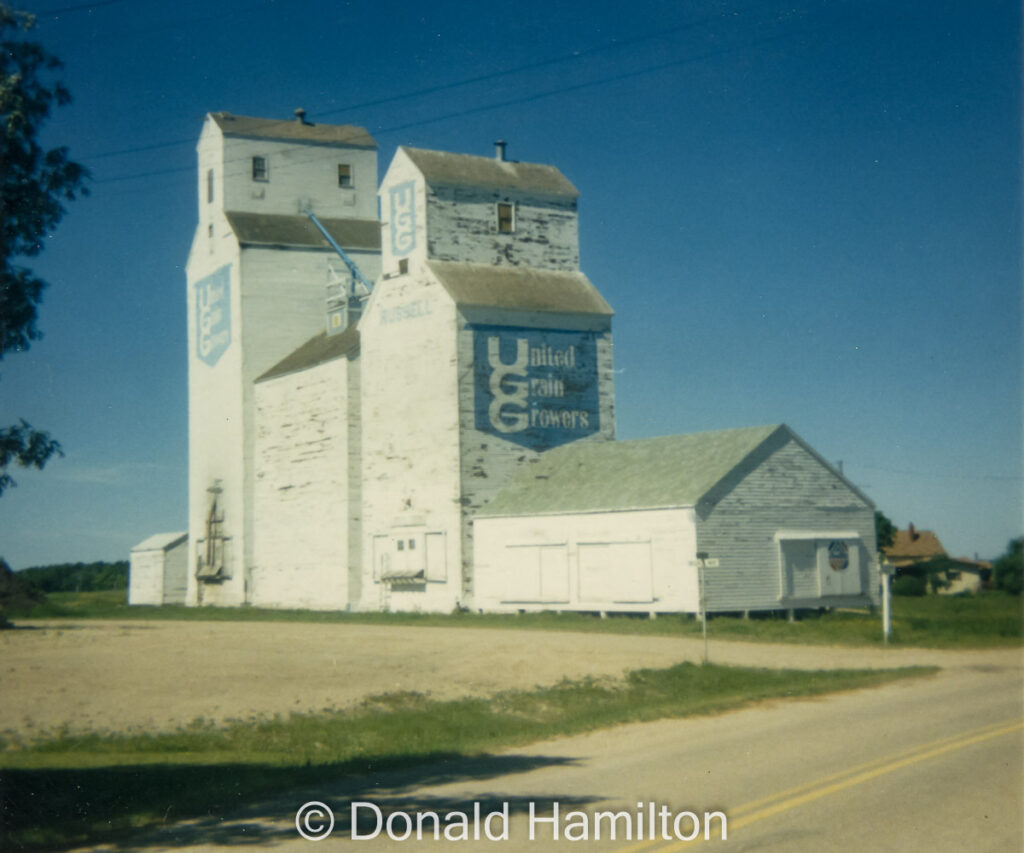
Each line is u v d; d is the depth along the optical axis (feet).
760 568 145.38
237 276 218.18
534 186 191.31
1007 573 200.85
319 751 62.54
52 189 48.24
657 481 150.71
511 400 177.47
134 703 73.72
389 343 185.06
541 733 63.46
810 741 53.93
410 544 178.60
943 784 42.57
